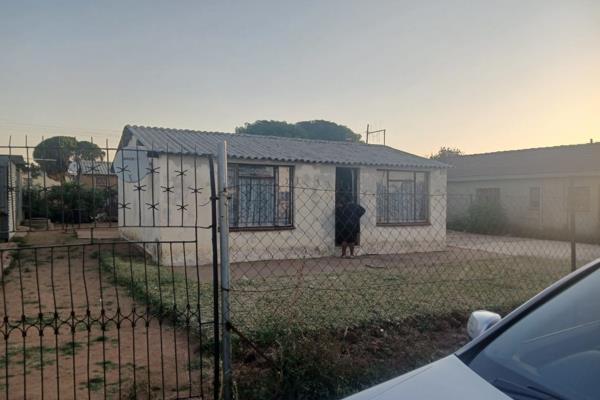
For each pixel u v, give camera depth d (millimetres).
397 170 15109
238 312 5680
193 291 7465
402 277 9016
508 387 1969
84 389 3941
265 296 6809
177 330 5523
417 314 5637
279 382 3594
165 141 12438
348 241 13586
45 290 8102
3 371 4371
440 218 15664
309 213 13469
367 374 3871
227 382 3439
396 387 2096
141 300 7102
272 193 13008
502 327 2387
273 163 12852
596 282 2430
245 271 10633
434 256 13641
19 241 14836
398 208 15219
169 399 3662
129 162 3740
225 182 3441
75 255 12219
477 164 25453
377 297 6734
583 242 18297
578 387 1916
